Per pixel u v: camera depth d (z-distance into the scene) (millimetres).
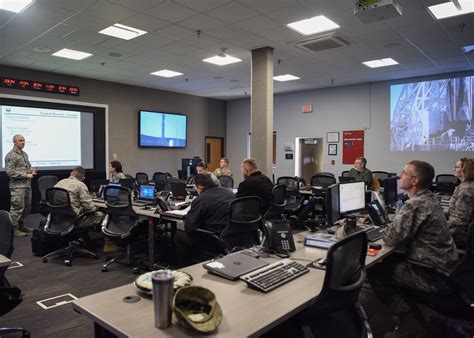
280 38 5180
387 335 2504
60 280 3588
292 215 5332
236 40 5281
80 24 4609
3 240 2227
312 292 1577
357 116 8461
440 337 2467
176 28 4773
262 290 1562
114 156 8414
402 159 7855
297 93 9484
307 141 9320
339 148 8758
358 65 6672
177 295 1277
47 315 2801
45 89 7203
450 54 5945
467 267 2006
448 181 6418
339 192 2879
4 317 2752
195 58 6309
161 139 9336
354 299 1604
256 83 5754
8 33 4934
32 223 6355
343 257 1523
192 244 3361
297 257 2098
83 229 4121
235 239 3137
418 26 4656
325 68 6914
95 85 8039
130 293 1536
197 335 1192
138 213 3875
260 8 4109
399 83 7863
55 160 7414
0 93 6637
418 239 2234
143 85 8797
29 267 3990
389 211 3701
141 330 1224
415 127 7672
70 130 7625
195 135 10336
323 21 4535
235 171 11008
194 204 3281
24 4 4000
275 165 9961
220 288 1609
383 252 2238
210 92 9820
